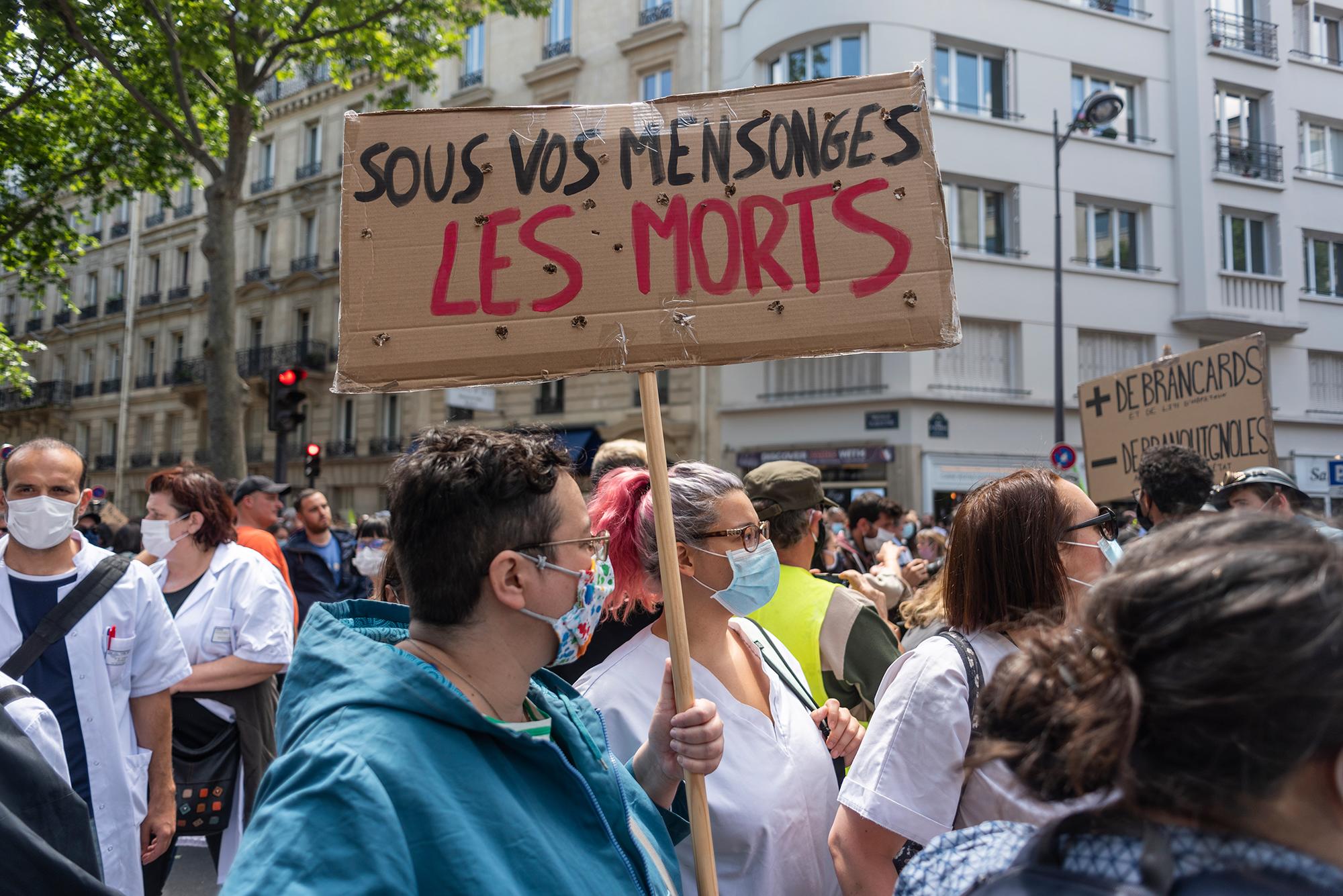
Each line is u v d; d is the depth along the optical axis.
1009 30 17.52
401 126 1.79
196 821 3.56
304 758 1.20
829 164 1.79
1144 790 0.78
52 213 14.91
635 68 20.33
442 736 1.27
